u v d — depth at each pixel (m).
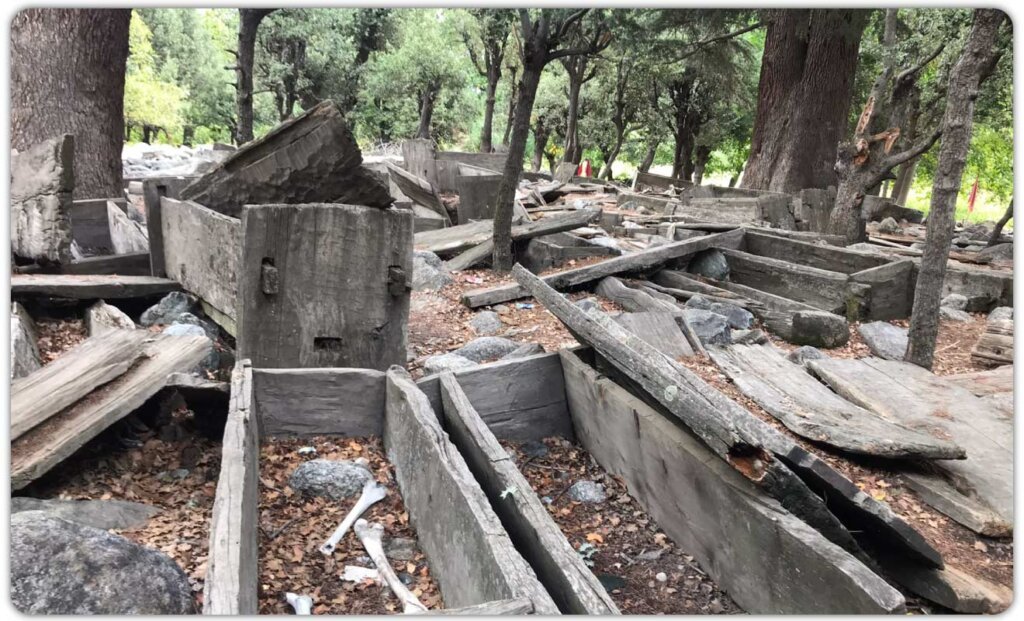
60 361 4.14
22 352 4.54
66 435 3.64
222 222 5.07
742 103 28.81
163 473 4.02
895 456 3.85
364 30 31.80
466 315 7.41
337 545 3.51
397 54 28.81
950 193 5.26
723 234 9.18
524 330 6.95
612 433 4.59
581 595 2.55
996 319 7.44
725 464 3.48
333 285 4.73
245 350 4.62
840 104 16.89
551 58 8.30
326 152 5.18
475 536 2.81
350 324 4.82
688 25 18.55
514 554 2.56
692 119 29.48
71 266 6.55
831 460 4.03
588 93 31.70
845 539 3.16
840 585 2.67
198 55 38.78
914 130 19.67
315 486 3.93
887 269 7.49
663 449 3.93
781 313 7.16
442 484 3.29
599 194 18.30
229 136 45.28
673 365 4.43
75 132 8.96
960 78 4.97
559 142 38.41
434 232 10.44
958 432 4.29
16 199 6.45
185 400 4.35
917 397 4.81
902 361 5.72
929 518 3.56
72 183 5.95
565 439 5.25
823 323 6.65
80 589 2.39
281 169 5.33
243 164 5.53
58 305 5.73
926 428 4.34
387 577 3.22
